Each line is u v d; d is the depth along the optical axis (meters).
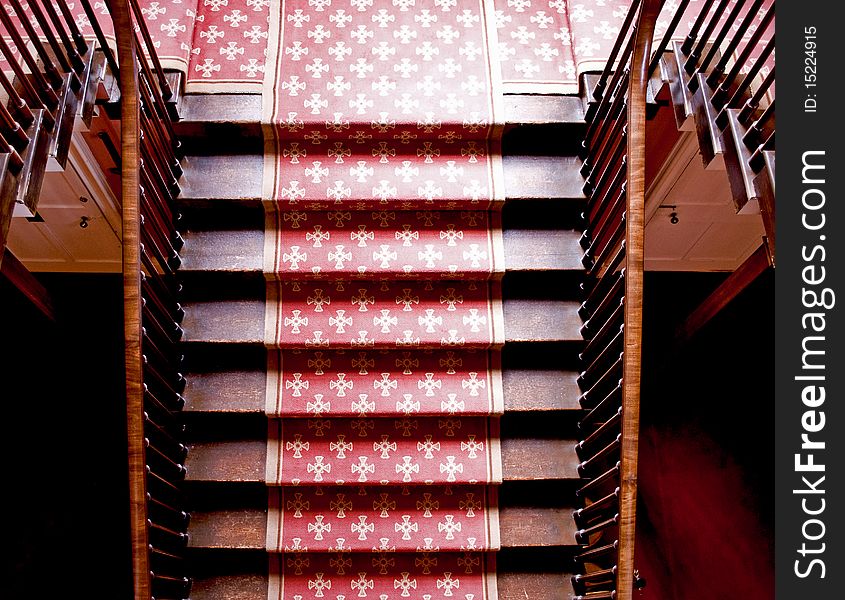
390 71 3.29
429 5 3.50
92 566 3.86
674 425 4.30
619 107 2.78
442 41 3.40
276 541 2.93
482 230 3.17
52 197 3.76
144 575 2.31
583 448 3.01
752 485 4.16
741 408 4.32
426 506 3.02
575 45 3.36
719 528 4.07
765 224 2.45
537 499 3.07
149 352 2.90
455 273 3.07
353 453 3.00
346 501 3.01
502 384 3.06
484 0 3.54
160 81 3.02
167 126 3.02
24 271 3.17
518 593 2.99
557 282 3.18
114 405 4.14
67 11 2.66
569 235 3.19
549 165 3.22
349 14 3.45
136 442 2.32
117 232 4.16
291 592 2.96
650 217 4.17
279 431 3.02
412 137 3.20
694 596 3.93
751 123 2.67
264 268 3.04
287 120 3.11
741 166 2.56
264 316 3.07
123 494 4.00
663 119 3.49
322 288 3.11
